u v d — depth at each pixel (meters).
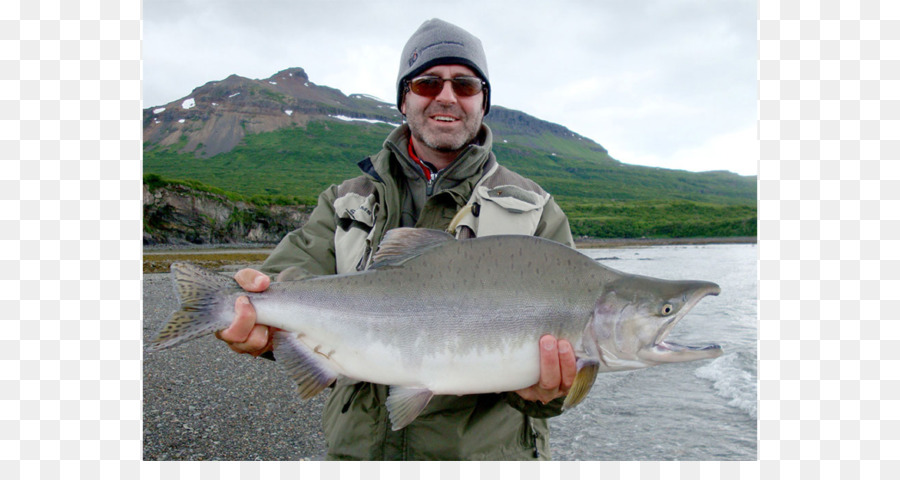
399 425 2.96
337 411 3.40
